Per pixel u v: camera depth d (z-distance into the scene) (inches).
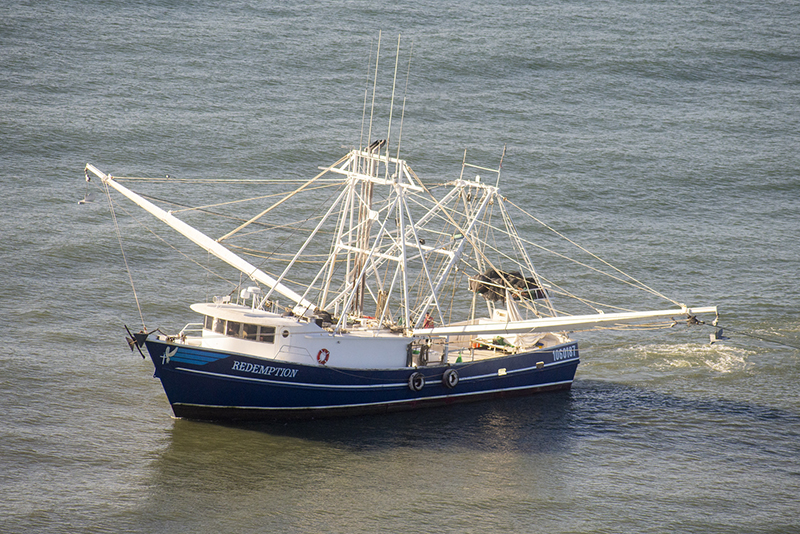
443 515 1932.8
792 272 3740.2
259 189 4350.4
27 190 4116.6
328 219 4065.0
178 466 2094.0
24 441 2170.3
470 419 2492.6
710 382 2805.1
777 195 4660.4
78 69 5639.8
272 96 5531.5
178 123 5000.0
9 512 1852.9
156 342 2203.5
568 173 4751.5
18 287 3223.4
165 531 1819.6
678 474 2185.0
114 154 4564.5
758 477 2181.3
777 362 2950.3
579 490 2082.9
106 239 3703.3
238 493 1983.3
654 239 4065.0
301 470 2108.8
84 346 2815.0
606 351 3078.2
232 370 2260.1
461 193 2844.5
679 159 5029.5
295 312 2566.4
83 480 2006.6
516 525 1910.7
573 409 2600.9
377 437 2326.5
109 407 2406.5
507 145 5054.1
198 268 3538.4
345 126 5162.4
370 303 3321.9
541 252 3875.5
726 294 3518.7
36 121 4835.1
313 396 2367.1
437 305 2588.6
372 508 1946.4
